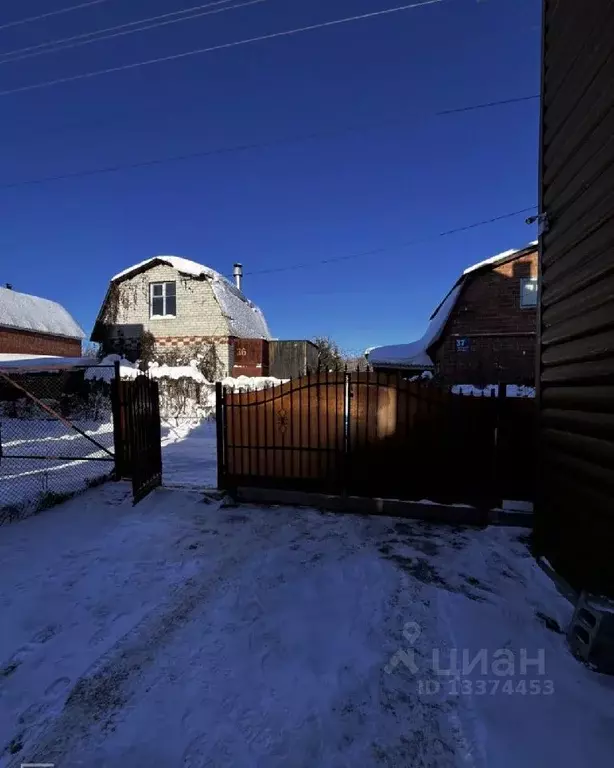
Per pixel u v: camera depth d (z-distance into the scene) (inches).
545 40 143.0
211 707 80.3
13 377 498.6
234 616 110.3
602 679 87.1
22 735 74.8
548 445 137.1
